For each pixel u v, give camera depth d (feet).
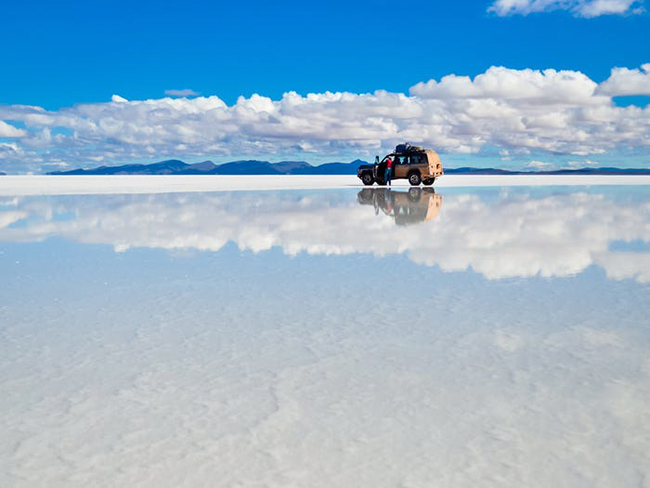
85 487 7.64
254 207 58.95
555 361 12.58
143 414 9.90
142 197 79.56
